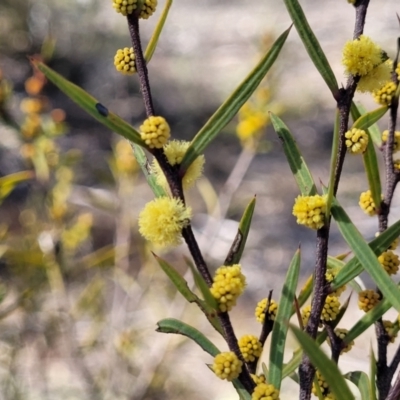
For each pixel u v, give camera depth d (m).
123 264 0.80
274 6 2.98
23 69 1.75
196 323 0.82
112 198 0.84
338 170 0.26
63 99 1.85
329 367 0.24
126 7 0.26
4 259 0.72
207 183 0.73
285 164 1.80
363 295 0.28
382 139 0.29
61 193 0.68
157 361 0.77
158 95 2.17
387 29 2.35
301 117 2.04
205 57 2.48
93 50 2.04
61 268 0.68
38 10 1.88
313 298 0.26
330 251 1.30
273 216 1.55
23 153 0.63
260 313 0.28
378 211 0.28
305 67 2.31
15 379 0.72
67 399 0.78
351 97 0.26
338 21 2.57
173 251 1.02
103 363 0.78
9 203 1.23
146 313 0.85
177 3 3.10
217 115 0.26
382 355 0.28
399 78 0.28
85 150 1.57
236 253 0.27
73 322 0.71
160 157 0.26
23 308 0.67
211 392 0.94
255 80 0.26
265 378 0.27
